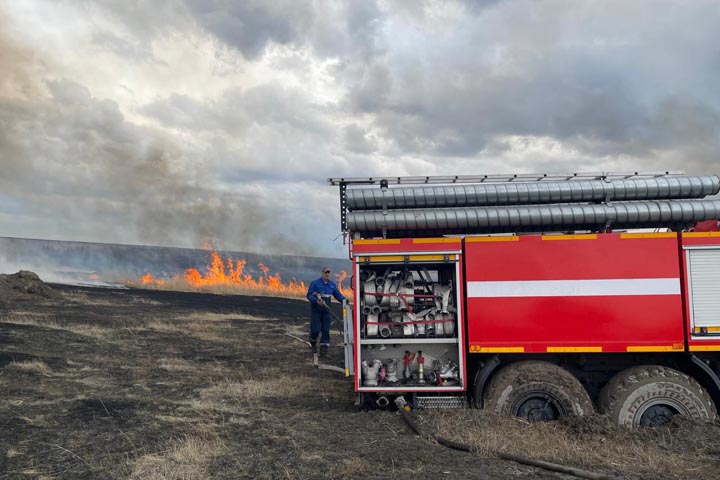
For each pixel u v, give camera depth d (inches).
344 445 221.9
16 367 348.5
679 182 273.1
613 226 279.0
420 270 282.7
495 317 258.2
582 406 246.7
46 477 186.1
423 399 268.1
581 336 253.4
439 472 192.1
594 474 189.3
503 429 233.0
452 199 275.9
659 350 251.0
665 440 227.0
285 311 821.9
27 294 766.5
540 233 280.2
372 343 270.2
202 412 273.7
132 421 254.2
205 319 661.3
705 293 252.4
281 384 340.8
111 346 454.6
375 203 276.1
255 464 199.9
